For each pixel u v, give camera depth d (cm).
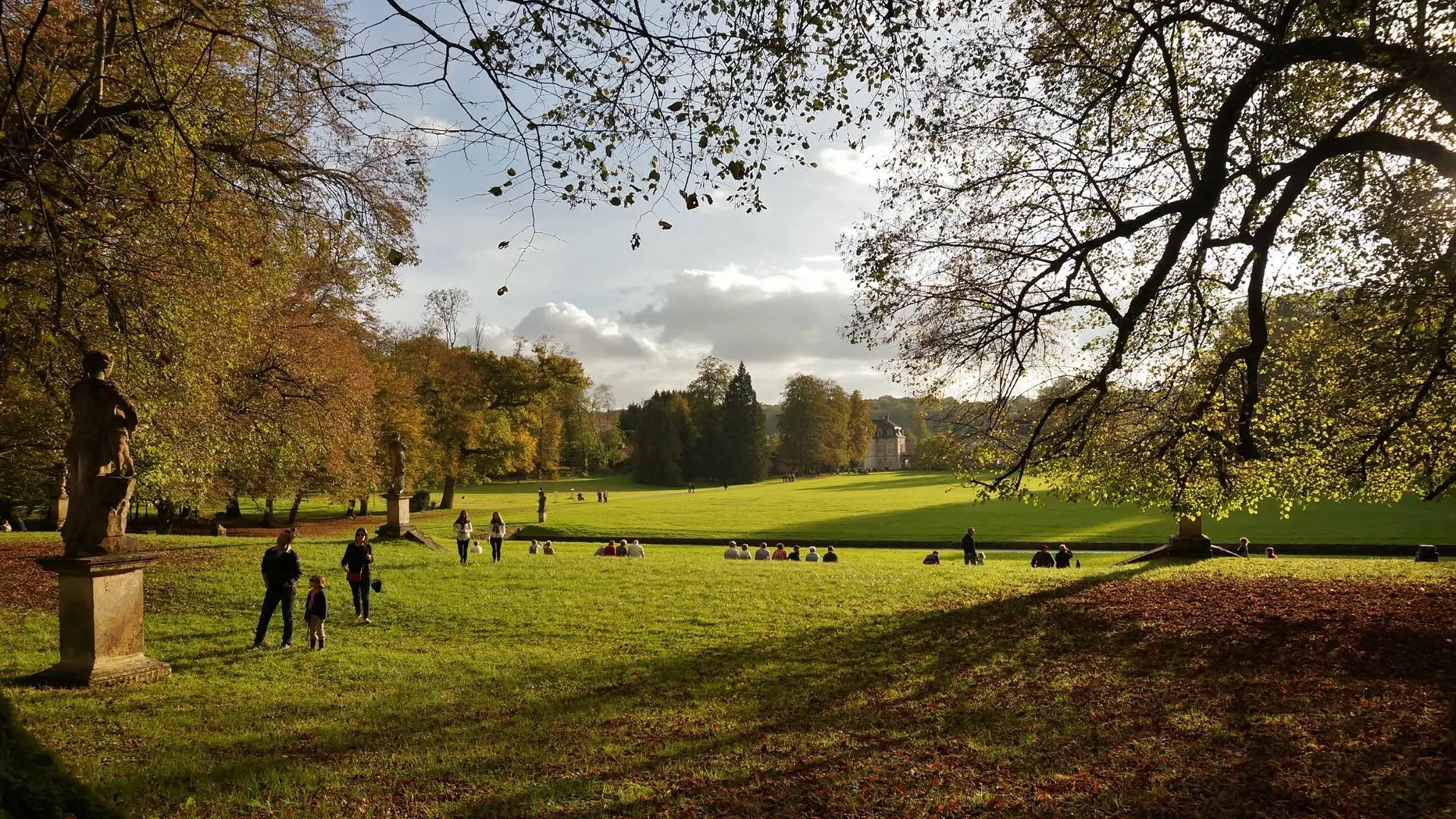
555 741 838
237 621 1548
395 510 2828
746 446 11419
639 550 2922
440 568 2209
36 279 1086
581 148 687
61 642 1047
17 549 2277
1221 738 783
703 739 843
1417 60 891
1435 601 1292
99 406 1036
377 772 741
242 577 1931
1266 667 1009
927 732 851
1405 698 845
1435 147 929
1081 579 1803
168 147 1086
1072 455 1327
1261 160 1251
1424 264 1028
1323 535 3306
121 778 707
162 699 978
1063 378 1400
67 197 871
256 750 805
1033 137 1304
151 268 1189
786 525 4556
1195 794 661
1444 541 3070
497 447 5769
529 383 5953
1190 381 1364
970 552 2830
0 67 896
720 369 11838
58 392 1370
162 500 2745
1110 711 893
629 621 1541
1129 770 720
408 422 4616
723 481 11419
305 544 2573
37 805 300
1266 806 630
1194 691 941
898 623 1444
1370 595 1380
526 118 574
